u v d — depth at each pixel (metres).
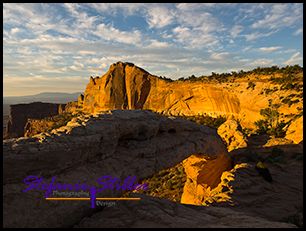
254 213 20.88
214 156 32.53
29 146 13.69
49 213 12.46
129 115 22.44
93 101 196.50
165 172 49.84
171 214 14.79
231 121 55.34
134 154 20.38
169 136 26.33
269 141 54.31
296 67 120.31
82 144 15.74
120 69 179.50
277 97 93.94
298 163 37.28
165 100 152.75
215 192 26.00
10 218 11.30
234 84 119.38
